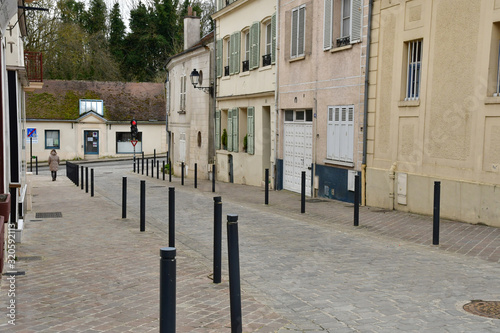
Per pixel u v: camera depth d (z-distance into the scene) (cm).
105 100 4741
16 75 1066
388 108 1238
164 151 4834
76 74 5031
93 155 4544
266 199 1402
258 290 584
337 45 1459
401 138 1192
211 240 912
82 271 681
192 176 2666
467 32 998
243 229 992
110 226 1084
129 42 5900
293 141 1745
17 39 1080
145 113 4788
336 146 1460
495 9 938
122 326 470
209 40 2531
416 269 662
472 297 539
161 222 1130
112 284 615
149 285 610
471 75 988
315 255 757
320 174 1547
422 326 457
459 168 1017
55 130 4416
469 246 791
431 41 1093
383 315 489
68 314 504
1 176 787
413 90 1185
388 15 1233
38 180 2722
